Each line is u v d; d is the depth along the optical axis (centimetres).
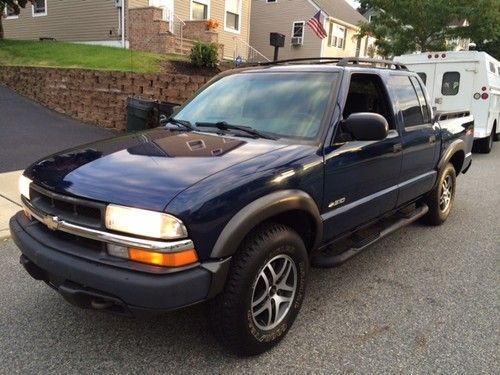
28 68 1269
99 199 267
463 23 1853
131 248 258
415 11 1725
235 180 282
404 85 484
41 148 888
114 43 1816
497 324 357
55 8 2003
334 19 2903
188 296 259
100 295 264
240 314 286
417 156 483
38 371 291
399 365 305
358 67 411
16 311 359
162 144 338
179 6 1914
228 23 2211
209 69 1503
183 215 256
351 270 453
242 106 396
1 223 523
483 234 566
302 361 307
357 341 331
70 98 1163
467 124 643
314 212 331
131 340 325
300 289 332
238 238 275
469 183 860
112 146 342
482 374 298
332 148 350
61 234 291
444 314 371
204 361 304
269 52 3084
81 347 317
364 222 411
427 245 525
